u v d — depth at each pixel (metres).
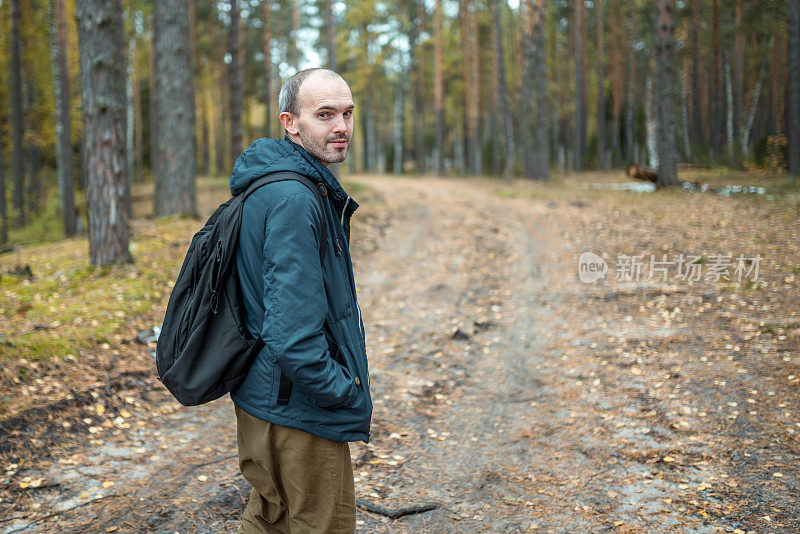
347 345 1.90
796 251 7.78
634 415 4.14
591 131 43.00
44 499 3.04
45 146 23.70
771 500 2.99
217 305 1.85
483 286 8.16
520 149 38.53
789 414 3.90
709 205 12.05
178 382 1.85
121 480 3.27
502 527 2.92
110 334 5.45
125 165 7.85
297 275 1.70
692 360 4.99
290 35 44.69
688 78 32.03
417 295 7.84
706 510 2.95
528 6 29.83
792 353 4.84
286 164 1.85
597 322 6.29
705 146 27.16
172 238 9.84
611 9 34.03
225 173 36.78
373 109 48.94
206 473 3.39
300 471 1.88
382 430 4.07
